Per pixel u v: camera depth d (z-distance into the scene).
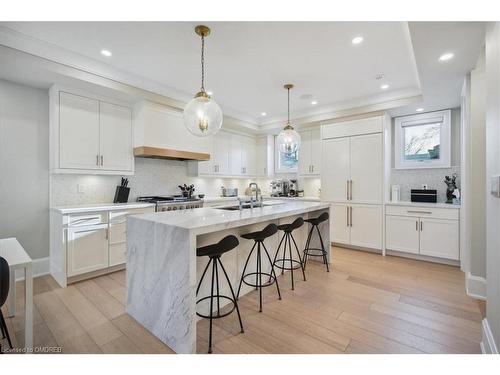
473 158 2.55
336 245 4.55
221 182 5.57
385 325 2.03
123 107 3.59
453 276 3.08
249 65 2.93
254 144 5.97
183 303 1.71
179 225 1.78
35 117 3.06
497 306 1.47
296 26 2.18
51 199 3.17
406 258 3.82
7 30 2.25
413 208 3.70
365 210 4.13
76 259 2.87
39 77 2.77
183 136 4.07
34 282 2.91
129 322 2.10
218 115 2.23
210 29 2.23
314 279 3.00
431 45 2.18
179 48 2.56
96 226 3.04
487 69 1.66
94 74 2.92
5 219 2.90
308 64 2.89
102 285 2.83
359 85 3.53
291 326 2.03
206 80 3.39
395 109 3.89
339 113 4.32
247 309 2.30
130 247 2.23
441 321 2.08
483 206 2.50
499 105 1.42
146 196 4.10
